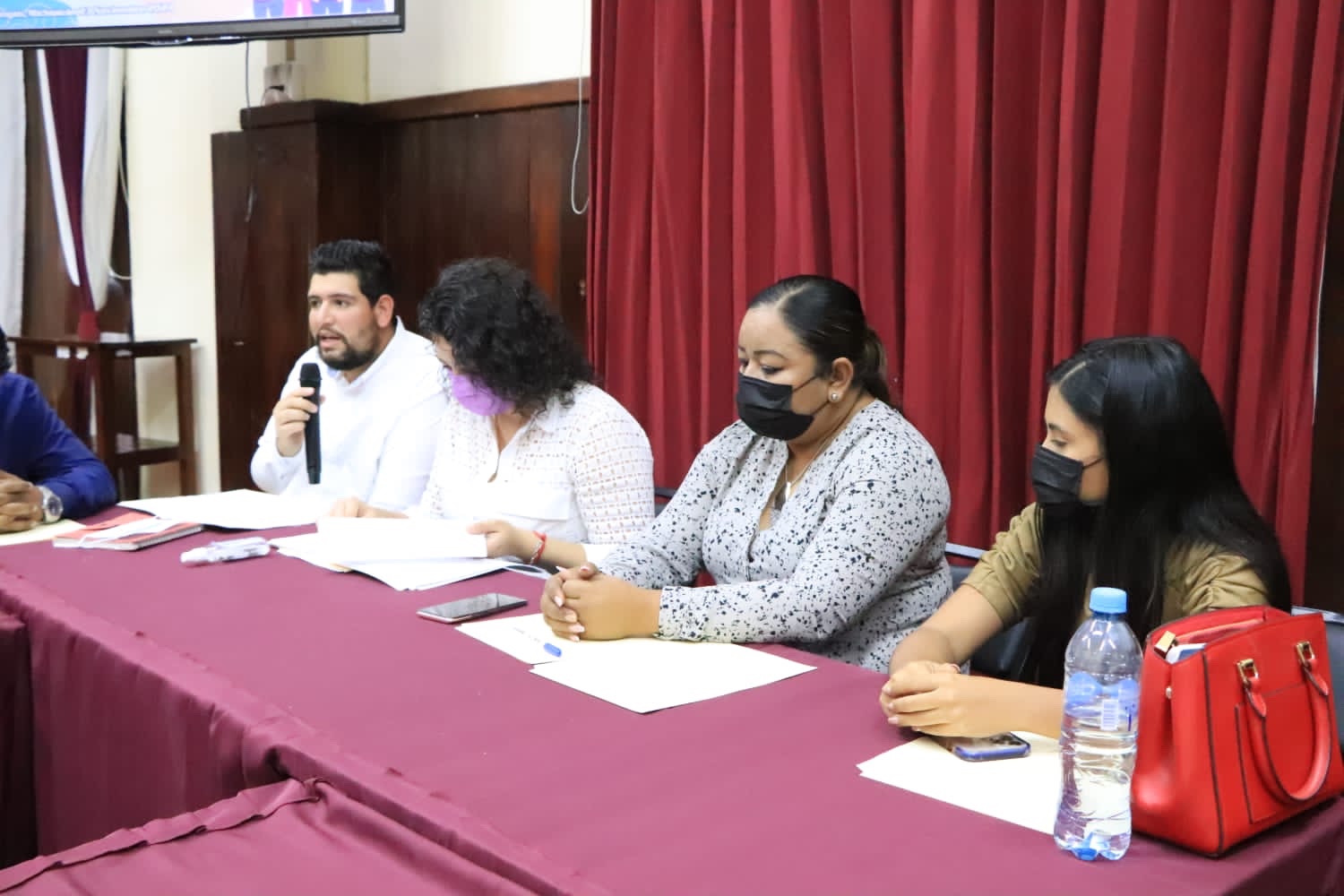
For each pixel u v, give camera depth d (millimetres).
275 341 3957
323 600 1658
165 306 4707
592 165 3113
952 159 2344
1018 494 2354
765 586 1508
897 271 2498
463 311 2072
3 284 4750
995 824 964
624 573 1727
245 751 1150
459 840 917
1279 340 1964
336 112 3732
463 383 2105
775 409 1617
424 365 2676
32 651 1588
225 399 4160
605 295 3098
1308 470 1952
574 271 3383
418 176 3779
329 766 1056
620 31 2938
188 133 4488
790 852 903
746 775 1058
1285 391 1957
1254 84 1948
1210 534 1290
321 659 1385
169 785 1296
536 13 3428
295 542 2031
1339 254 1968
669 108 2846
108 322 4855
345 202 3826
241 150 3957
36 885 866
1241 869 896
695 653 1436
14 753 1599
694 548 1817
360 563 1812
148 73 4590
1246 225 1985
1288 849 934
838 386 1638
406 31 3799
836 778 1056
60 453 2406
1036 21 2227
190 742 1247
